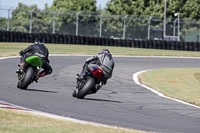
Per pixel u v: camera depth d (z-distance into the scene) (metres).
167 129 25.61
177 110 35.16
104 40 134.75
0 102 29.38
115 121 26.56
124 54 108.50
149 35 153.00
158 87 52.34
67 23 148.88
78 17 151.38
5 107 26.31
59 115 26.44
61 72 62.88
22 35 124.81
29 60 36.56
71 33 148.88
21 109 26.55
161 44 136.25
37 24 146.50
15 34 123.94
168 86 54.88
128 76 63.97
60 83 49.69
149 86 53.41
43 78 52.81
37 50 37.91
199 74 73.88
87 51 110.06
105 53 35.06
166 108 35.91
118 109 32.47
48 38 128.50
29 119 21.62
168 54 117.44
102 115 28.52
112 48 126.50
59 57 89.75
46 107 29.58
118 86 51.28
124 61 92.00
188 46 136.38
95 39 134.00
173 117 31.16
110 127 22.25
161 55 114.31
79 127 20.64
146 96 43.81
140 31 153.25
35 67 37.75
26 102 31.09
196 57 117.12
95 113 29.03
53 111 28.08
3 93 35.09
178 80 63.12
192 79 65.81
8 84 42.84
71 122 22.27
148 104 37.62
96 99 37.38
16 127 18.94
